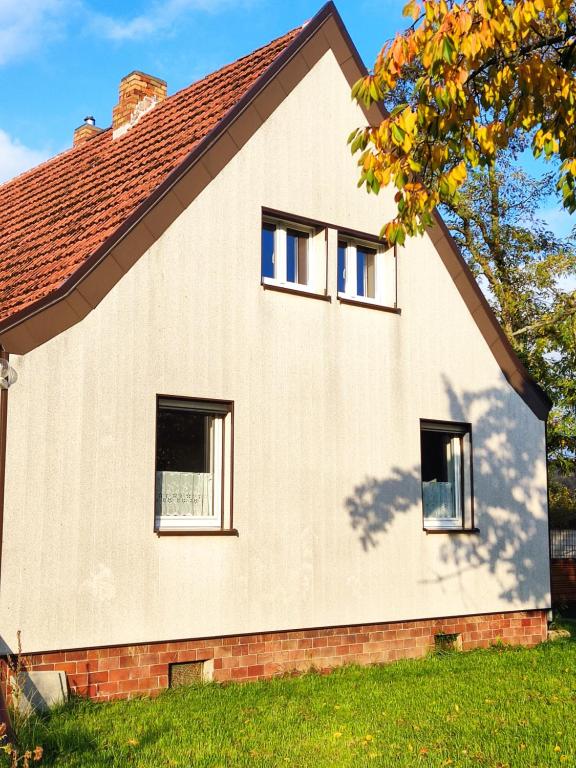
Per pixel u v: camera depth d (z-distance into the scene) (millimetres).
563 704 9773
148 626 10281
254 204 11992
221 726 8578
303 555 11938
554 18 8914
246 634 11195
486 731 8516
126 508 10242
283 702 9734
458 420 14320
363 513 12750
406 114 8969
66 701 9328
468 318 14719
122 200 11648
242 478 11398
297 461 12047
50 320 9805
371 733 8422
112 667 9945
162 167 11812
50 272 10781
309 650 11844
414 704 9703
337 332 12797
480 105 9422
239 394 11516
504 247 25828
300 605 11812
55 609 9562
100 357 10195
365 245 13773
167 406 10914
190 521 11039
